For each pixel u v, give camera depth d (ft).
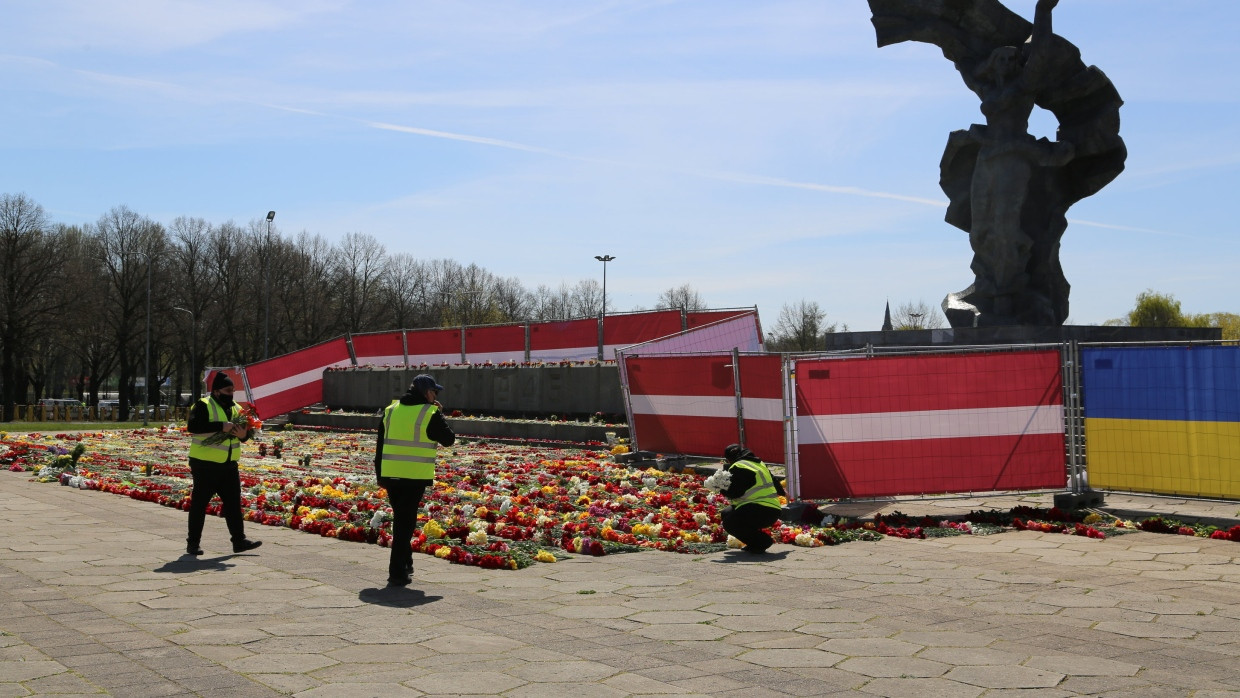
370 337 118.21
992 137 80.69
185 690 19.04
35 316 218.18
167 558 34.22
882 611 26.50
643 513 44.80
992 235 80.18
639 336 94.38
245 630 24.09
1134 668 20.97
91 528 41.04
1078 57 78.38
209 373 115.34
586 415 88.33
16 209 215.72
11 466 67.41
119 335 239.09
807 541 37.19
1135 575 31.42
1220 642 23.25
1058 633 24.07
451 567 33.12
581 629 24.50
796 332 287.48
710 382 61.72
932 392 43.88
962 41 82.02
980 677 20.27
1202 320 327.06
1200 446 41.14
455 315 298.15
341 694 18.89
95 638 23.11
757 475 35.91
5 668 20.40
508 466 65.26
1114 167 79.25
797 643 23.08
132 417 256.52
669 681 19.97
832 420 43.70
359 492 52.80
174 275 249.14
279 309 259.19
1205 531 39.19
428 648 22.56
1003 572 31.99
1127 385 42.98
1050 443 44.21
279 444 77.15
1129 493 42.88
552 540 37.55
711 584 30.32
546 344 101.86
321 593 28.73
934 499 43.83
